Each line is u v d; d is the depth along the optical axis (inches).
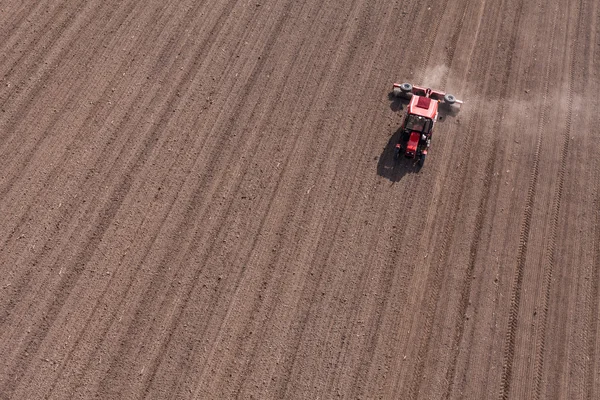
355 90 2038.6
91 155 1820.9
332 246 1700.3
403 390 1499.8
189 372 1483.8
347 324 1576.0
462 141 1947.6
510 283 1675.7
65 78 1979.6
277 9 2239.2
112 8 2177.7
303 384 1486.2
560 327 1611.7
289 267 1656.0
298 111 1971.0
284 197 1785.2
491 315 1620.3
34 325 1517.0
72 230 1673.2
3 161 1776.6
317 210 1766.7
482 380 1523.1
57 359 1476.4
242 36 2151.8
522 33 2241.6
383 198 1803.6
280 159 1861.5
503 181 1867.6
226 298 1595.7
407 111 1940.2
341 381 1497.3
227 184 1800.0
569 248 1745.8
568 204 1830.7
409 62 2130.9
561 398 1509.6
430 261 1695.4
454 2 2316.7
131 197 1749.5
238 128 1919.3
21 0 2158.0
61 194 1734.7
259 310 1583.4
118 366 1478.8
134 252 1652.3
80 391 1441.9
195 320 1556.3
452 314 1614.2
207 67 2055.9
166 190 1772.9
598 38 2258.9
